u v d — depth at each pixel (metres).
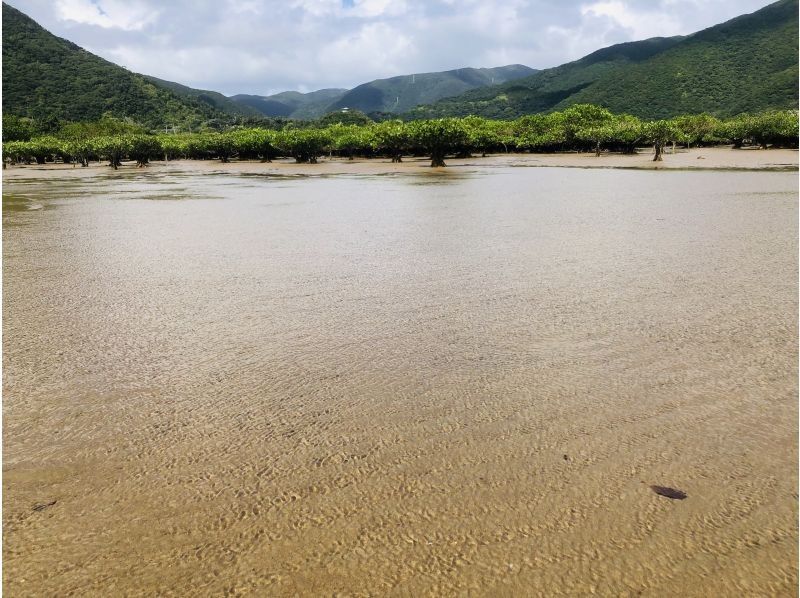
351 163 55.03
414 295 5.92
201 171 46.25
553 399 3.44
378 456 2.84
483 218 12.14
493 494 2.51
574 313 5.18
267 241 9.74
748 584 2.00
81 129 100.06
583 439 2.97
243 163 62.41
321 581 2.03
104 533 2.32
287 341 4.59
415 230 10.63
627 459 2.77
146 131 114.94
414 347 4.39
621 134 57.75
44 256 8.74
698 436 2.98
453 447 2.91
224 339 4.68
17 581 2.07
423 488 2.56
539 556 2.13
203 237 10.39
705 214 11.87
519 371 3.88
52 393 3.68
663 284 6.13
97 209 16.33
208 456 2.88
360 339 4.60
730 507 2.40
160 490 2.60
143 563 2.15
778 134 56.47
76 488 2.64
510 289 6.07
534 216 12.26
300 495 2.53
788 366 3.87
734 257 7.45
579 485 2.57
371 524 2.33
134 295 6.20
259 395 3.59
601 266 7.10
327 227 11.39
